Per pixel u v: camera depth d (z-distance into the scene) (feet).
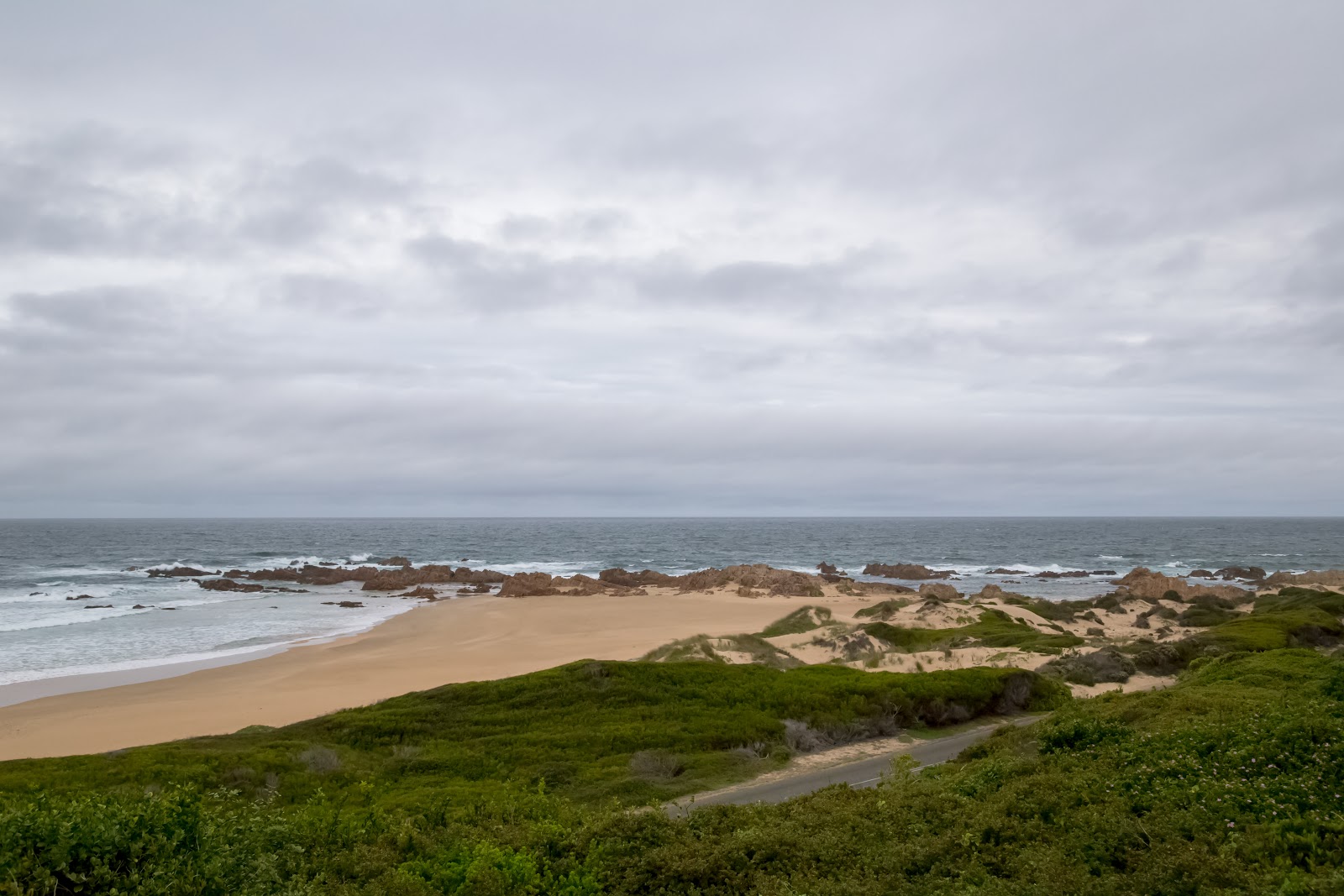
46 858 30.60
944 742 96.17
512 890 39.17
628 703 106.22
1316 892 29.78
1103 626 207.41
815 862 41.11
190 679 142.31
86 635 195.11
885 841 42.93
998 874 37.27
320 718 103.24
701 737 92.53
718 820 50.01
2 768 79.51
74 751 101.14
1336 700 62.28
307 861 42.42
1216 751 50.44
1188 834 38.60
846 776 81.66
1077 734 62.75
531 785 79.61
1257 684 82.17
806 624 199.21
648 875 41.06
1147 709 67.51
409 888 38.42
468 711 104.94
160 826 34.22
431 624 215.51
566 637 189.98
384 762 88.17
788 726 97.50
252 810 47.03
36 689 135.64
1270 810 39.81
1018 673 115.96
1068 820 42.27
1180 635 182.29
